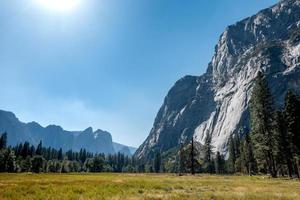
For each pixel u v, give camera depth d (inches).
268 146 2598.4
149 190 1163.3
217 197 932.0
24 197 905.5
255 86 2775.6
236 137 6948.8
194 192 1095.6
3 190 1067.3
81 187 1205.1
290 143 2704.2
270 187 1312.7
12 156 6486.2
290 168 2930.6
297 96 2551.7
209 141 5118.1
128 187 1270.9
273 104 2696.9
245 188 1255.5
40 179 1830.7
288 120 2549.2
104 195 966.4
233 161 6378.0
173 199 884.6
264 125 2650.1
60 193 1005.2
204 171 5792.3
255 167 4685.0
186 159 4345.5
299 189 1207.6
